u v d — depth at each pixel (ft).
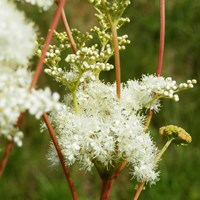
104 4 0.84
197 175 2.01
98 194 2.06
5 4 0.65
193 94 2.33
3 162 0.69
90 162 0.86
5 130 0.62
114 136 0.86
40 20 2.43
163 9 0.93
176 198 1.95
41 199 2.02
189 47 2.53
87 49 0.85
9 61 0.63
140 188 0.90
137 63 2.42
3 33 0.61
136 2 2.59
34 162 2.13
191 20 2.57
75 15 2.66
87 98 0.90
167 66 2.47
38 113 0.61
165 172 2.00
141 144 0.87
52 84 2.32
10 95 0.61
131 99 0.89
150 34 2.52
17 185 2.07
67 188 2.02
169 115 2.26
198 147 2.13
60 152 0.85
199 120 2.22
